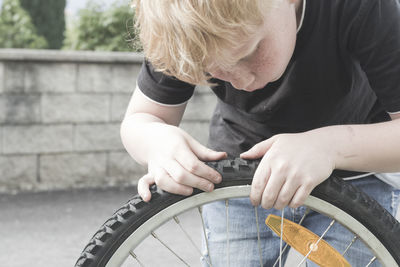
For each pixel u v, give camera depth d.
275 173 1.13
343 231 1.42
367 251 1.41
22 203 4.47
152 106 1.45
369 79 1.29
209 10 0.98
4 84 4.85
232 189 1.16
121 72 5.07
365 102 1.43
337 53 1.30
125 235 1.15
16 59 4.82
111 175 5.14
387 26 1.23
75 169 5.05
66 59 4.92
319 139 1.17
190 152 1.18
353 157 1.17
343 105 1.39
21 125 4.91
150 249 3.37
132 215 1.15
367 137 1.18
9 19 6.68
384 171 1.22
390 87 1.25
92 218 4.08
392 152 1.19
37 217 4.09
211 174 1.15
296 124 1.42
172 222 3.88
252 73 1.13
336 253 1.21
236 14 1.00
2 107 4.86
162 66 1.13
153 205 1.15
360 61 1.29
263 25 1.05
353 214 1.17
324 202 1.16
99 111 5.07
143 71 1.46
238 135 1.54
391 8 1.24
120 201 4.57
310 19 1.26
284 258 1.56
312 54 1.29
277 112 1.41
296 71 1.32
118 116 5.11
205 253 1.57
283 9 1.12
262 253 1.53
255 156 1.17
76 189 4.92
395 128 1.20
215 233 1.54
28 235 3.68
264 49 1.10
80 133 5.04
